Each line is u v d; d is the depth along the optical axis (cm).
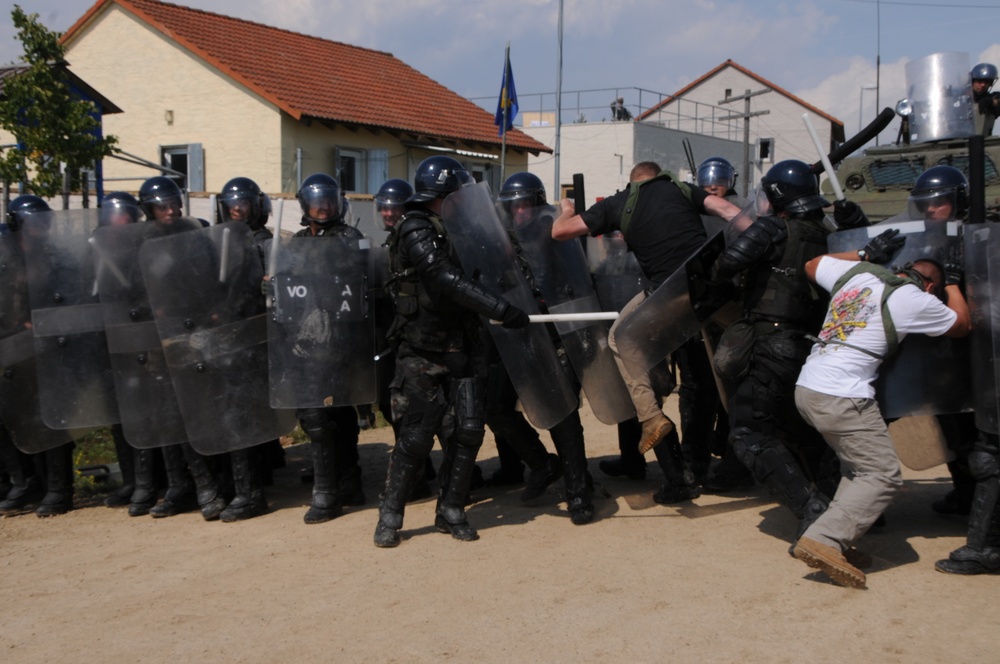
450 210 473
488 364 510
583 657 338
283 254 512
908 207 426
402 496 478
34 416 550
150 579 438
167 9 1905
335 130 1831
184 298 516
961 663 325
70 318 539
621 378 526
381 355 521
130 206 545
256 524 527
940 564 410
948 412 421
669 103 4034
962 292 407
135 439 532
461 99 2280
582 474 505
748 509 519
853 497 390
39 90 961
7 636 377
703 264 472
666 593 393
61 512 566
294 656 349
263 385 529
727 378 452
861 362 394
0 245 543
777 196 445
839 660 329
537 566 434
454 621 374
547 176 2914
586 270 530
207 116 1795
